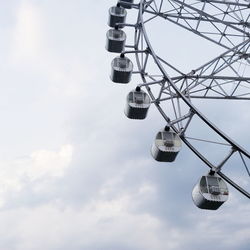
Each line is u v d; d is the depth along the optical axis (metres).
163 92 23.05
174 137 22.25
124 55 27.39
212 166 19.83
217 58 25.47
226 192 19.64
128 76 27.38
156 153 22.41
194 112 19.20
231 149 18.38
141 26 25.33
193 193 20.38
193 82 24.83
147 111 24.08
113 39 30.69
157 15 28.14
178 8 28.47
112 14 33.72
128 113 24.45
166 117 22.66
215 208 20.16
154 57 21.81
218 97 25.72
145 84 23.95
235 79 25.55
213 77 25.34
